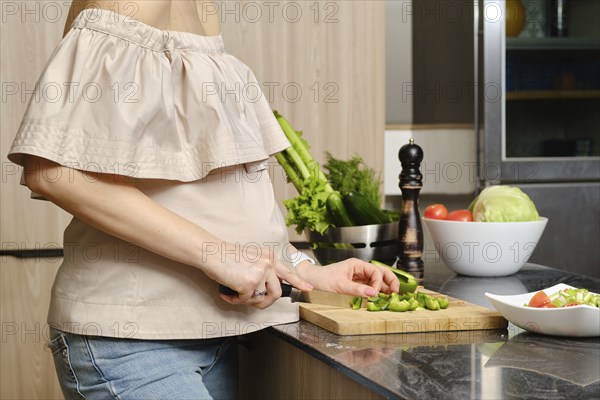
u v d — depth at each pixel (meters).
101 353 1.20
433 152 2.95
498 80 2.69
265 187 1.32
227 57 1.33
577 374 0.99
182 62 1.23
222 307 1.24
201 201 1.23
